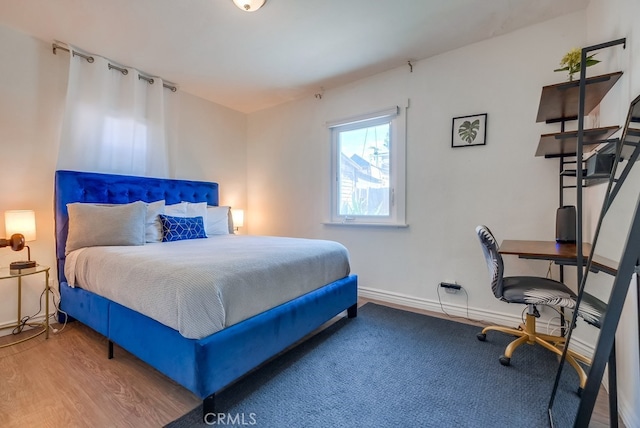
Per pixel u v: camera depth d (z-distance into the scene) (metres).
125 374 1.68
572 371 1.70
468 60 2.53
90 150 2.64
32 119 2.39
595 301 1.49
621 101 1.54
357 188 3.26
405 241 2.89
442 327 2.35
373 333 2.23
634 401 1.26
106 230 2.29
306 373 1.69
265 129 4.07
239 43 2.50
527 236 2.29
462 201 2.57
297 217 3.75
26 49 2.36
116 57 2.72
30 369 1.72
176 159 3.41
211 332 1.37
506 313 2.39
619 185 1.26
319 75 3.08
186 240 2.73
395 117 2.95
